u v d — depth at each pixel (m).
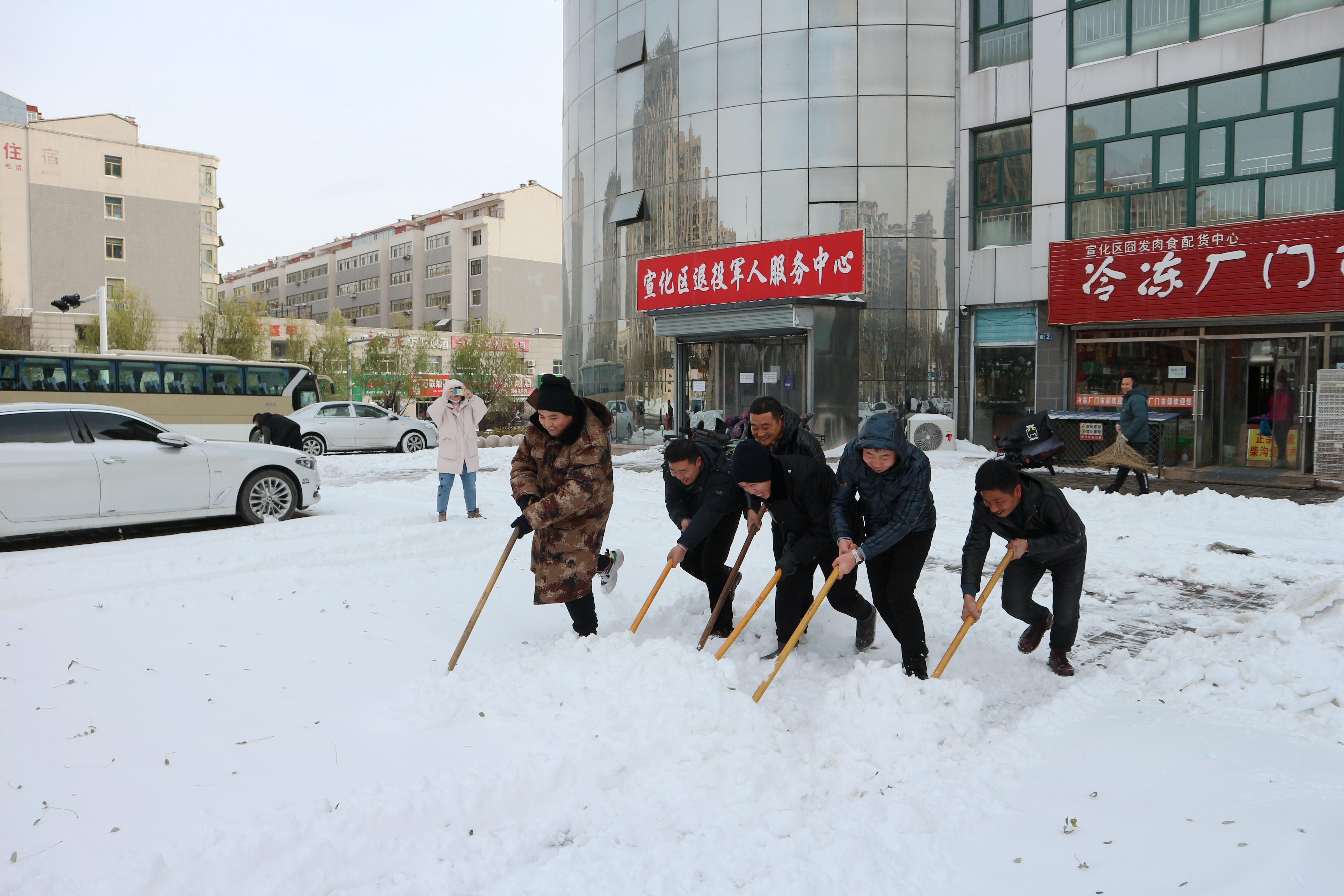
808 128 18.56
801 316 16.45
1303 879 2.38
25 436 7.70
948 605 5.73
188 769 3.16
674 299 18.88
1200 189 13.96
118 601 5.65
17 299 43.91
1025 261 16.23
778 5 18.83
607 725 3.43
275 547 7.41
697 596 5.80
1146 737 3.52
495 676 4.03
